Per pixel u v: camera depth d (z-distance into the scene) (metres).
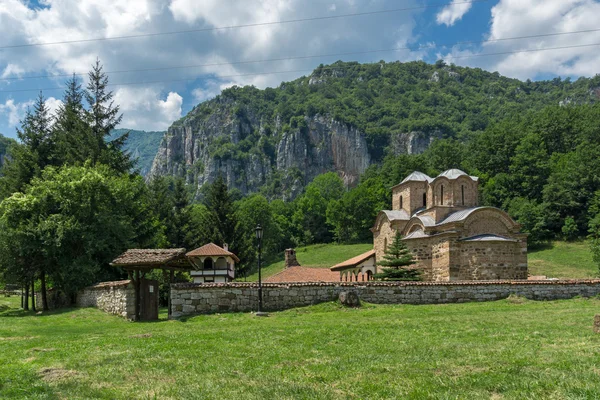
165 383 11.06
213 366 12.58
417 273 39.16
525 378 10.02
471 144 124.81
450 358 12.63
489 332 17.42
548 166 94.88
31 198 37.06
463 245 38.81
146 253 26.52
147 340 17.36
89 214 37.38
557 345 13.95
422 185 49.38
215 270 49.47
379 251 50.81
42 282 37.34
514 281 30.61
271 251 114.75
